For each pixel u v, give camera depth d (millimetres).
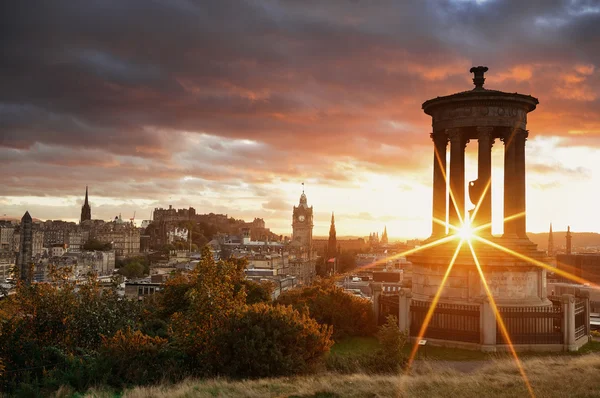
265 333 32156
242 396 26078
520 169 42000
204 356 32438
